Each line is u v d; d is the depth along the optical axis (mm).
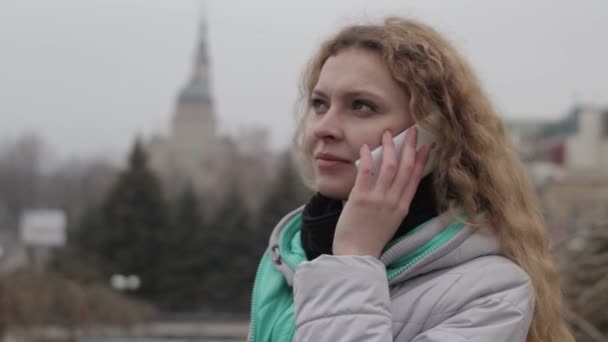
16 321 20781
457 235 2135
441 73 2221
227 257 59156
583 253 8367
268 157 123938
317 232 2238
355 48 2236
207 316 56000
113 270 56625
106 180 125125
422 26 2330
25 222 53219
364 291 1990
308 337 1961
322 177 2229
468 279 2090
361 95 2186
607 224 8227
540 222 2408
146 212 58156
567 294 8062
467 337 2000
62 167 141875
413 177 2146
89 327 24344
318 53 2541
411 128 2172
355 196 2113
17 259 50844
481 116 2303
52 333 23797
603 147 60812
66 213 118500
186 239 58688
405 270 2100
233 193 61312
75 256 52281
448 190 2244
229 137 142250
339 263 2018
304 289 2021
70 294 23312
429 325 2064
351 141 2186
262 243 59344
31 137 142875
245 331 52375
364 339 1936
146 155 59906
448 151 2221
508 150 2395
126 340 33156
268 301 2271
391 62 2184
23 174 133875
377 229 2096
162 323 53969
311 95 2496
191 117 152625
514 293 2082
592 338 7914
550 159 60188
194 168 131125
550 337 2330
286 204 59406
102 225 57656
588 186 41656
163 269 57969
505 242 2240
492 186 2262
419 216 2217
